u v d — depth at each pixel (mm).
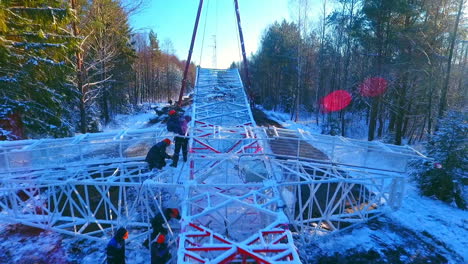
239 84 21797
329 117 26906
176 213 6887
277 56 38562
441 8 17359
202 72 23984
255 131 10133
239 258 5414
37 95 12711
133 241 8164
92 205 10492
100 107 27578
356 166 8680
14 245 7992
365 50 22188
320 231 8875
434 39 17156
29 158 8117
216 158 8812
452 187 10648
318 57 33938
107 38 20359
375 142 9281
